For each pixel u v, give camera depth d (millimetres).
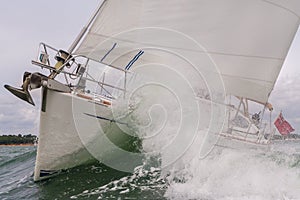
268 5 5844
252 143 6512
